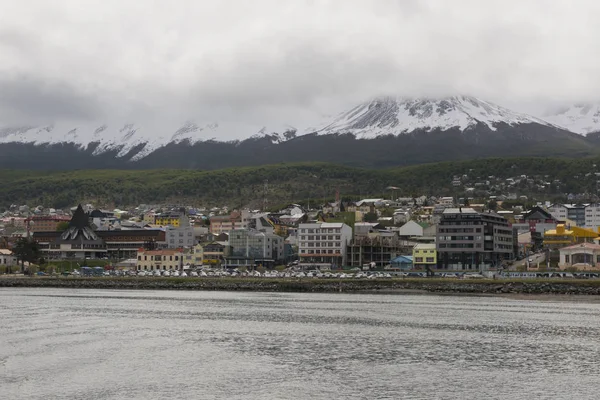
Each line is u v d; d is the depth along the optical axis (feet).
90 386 385.50
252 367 438.40
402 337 555.69
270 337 552.00
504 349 506.48
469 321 652.07
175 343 519.19
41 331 564.71
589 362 462.19
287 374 420.36
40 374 409.69
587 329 604.08
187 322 636.48
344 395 376.07
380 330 592.19
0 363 436.35
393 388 391.24
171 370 426.92
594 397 376.07
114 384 390.63
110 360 452.35
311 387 390.63
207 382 398.83
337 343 526.98
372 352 491.72
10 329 573.33
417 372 429.38
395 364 451.94
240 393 376.89
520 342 535.60
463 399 371.56
